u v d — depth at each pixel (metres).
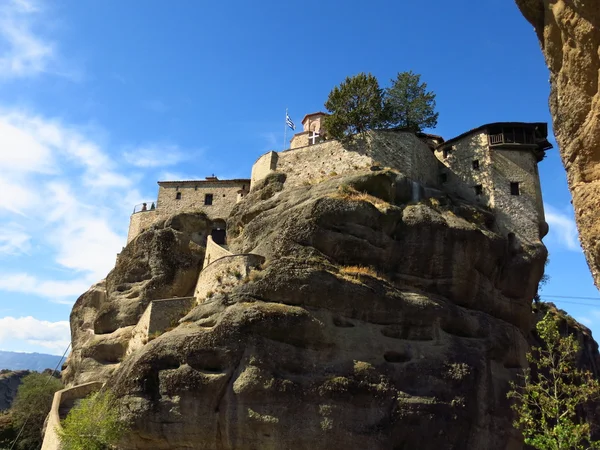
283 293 30.44
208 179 56.00
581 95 11.80
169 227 48.75
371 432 27.16
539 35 13.84
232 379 27.70
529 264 39.50
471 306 35.91
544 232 43.09
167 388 27.67
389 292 32.12
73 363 47.66
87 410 28.03
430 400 28.75
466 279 35.72
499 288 38.62
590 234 11.88
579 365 52.81
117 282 46.62
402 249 35.72
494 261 37.81
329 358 29.03
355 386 27.95
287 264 31.28
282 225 35.72
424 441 27.95
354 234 34.66
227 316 29.14
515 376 34.00
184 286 45.06
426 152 45.69
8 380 84.19
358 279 31.86
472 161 45.28
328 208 34.69
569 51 11.78
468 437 29.20
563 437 20.08
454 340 32.09
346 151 45.56
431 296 33.94
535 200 42.78
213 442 27.09
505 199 42.78
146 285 44.62
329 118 48.81
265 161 49.03
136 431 27.34
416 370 29.72
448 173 46.41
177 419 27.14
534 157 44.66
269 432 26.64
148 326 35.53
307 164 46.88
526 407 23.22
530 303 40.31
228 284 33.47
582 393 22.16
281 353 28.39
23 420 45.56
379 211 35.84
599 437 46.72
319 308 30.42
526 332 39.72
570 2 11.29
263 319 28.69
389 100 50.97
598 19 10.63
